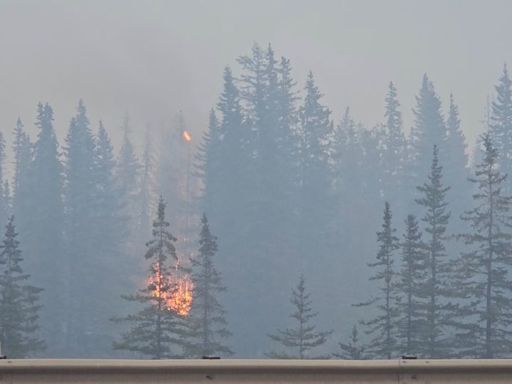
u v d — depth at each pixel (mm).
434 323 76000
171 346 78188
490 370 11320
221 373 10789
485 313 76250
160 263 78812
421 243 83062
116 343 71750
